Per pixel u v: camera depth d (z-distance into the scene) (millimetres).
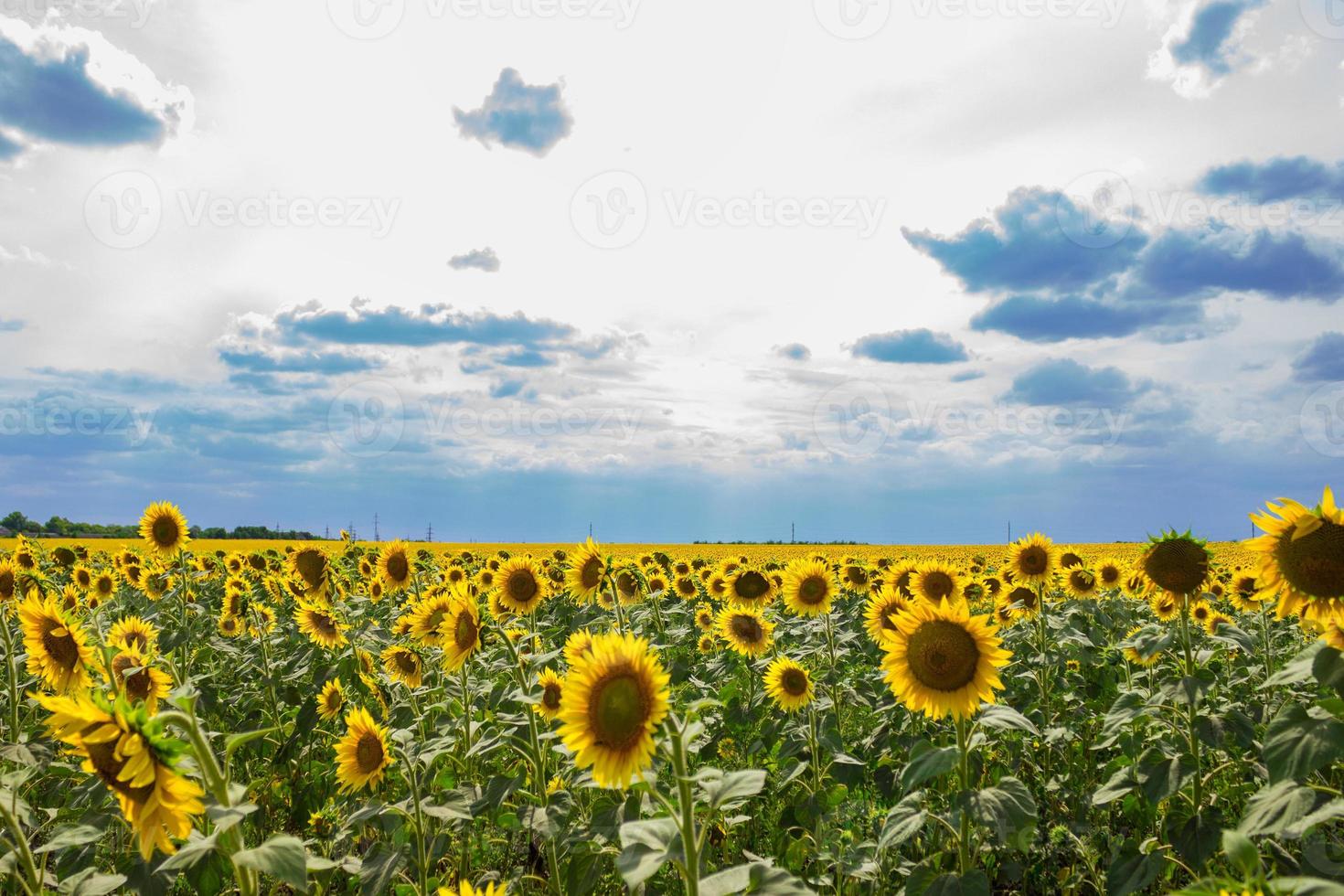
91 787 5059
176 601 10898
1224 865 4449
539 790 5512
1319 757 3545
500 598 9039
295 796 7078
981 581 13812
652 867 3262
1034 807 4289
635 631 10336
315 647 9656
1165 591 5656
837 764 6582
